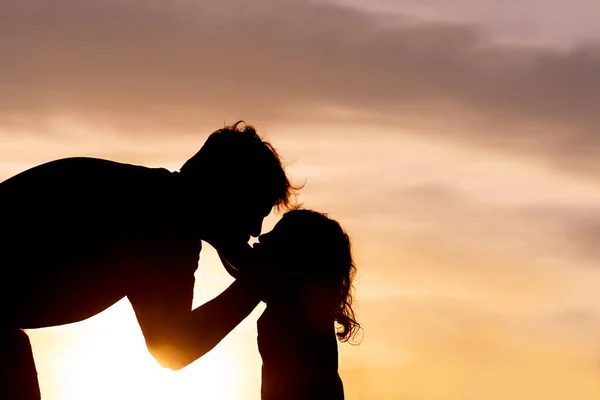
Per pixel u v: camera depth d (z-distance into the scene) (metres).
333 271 3.64
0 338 2.90
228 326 2.91
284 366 3.47
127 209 2.91
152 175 3.01
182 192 2.95
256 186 2.95
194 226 2.94
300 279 3.51
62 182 2.96
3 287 2.87
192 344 2.87
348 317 3.83
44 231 2.88
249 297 2.94
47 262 2.88
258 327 3.56
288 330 3.48
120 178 2.98
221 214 2.95
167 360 2.89
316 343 3.53
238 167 2.94
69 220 2.90
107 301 2.95
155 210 2.92
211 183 2.93
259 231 3.05
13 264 2.87
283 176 3.06
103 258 2.90
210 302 2.93
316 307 3.55
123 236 2.89
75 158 3.08
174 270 2.90
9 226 2.90
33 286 2.88
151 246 2.89
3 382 2.88
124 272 2.92
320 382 3.50
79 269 2.89
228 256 2.97
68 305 2.93
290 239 3.61
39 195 2.94
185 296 2.94
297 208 3.78
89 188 2.94
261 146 3.02
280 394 3.48
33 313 2.92
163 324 2.88
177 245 2.91
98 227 2.90
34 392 2.95
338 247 3.69
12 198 2.95
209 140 3.03
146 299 2.90
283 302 3.08
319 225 3.65
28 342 2.98
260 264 2.99
